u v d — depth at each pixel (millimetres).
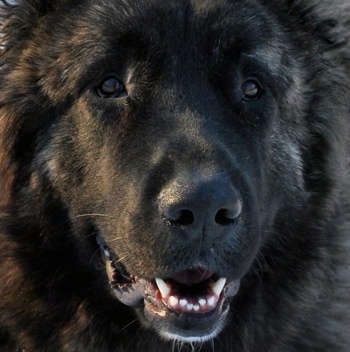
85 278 6035
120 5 5750
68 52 5809
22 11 6133
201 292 5273
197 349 6195
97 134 5641
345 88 6891
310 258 6473
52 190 5941
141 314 5703
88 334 6113
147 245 4996
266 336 6430
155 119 5391
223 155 5059
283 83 6090
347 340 6914
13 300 6105
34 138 5977
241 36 5727
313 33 6625
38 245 6020
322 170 6547
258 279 6227
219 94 5625
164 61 5559
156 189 4980
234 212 4805
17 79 6020
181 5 5695
